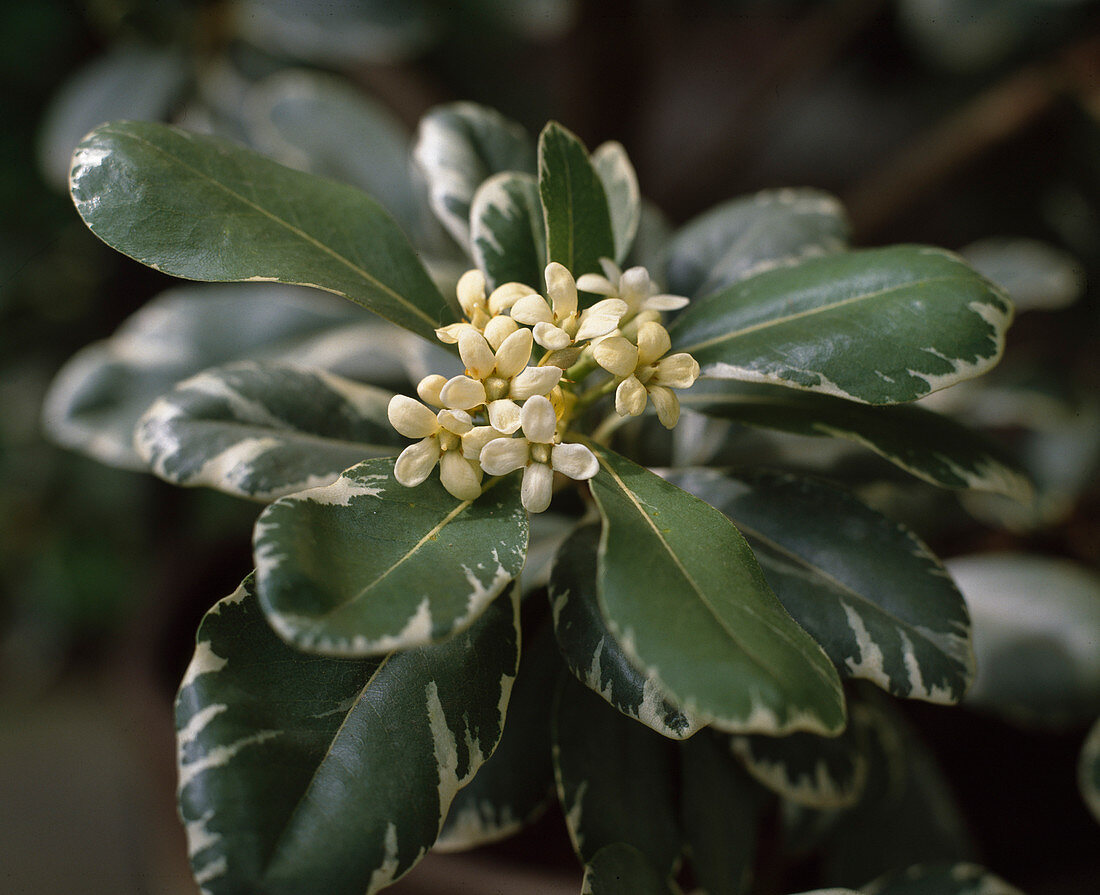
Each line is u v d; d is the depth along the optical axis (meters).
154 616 0.62
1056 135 0.80
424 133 0.47
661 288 0.48
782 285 0.41
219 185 0.40
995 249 0.75
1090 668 0.52
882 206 0.81
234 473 0.42
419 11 0.71
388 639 0.35
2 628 1.04
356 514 0.37
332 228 0.40
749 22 1.17
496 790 0.44
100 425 0.51
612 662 0.39
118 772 0.93
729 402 0.43
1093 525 0.69
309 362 0.52
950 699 0.40
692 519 0.38
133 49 0.74
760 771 0.44
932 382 0.39
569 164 0.40
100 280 0.94
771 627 0.36
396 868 0.37
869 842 0.50
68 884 0.81
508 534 0.38
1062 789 0.54
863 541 0.42
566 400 0.40
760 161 1.16
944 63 0.84
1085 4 0.74
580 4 0.71
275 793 0.37
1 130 0.89
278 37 0.70
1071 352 0.80
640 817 0.43
